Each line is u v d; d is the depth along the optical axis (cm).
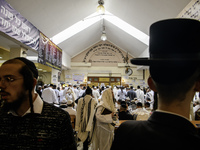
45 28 560
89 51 1320
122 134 56
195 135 44
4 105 81
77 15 645
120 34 974
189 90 47
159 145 45
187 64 44
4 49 555
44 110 86
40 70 1088
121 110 315
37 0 412
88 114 271
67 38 813
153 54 51
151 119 54
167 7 413
